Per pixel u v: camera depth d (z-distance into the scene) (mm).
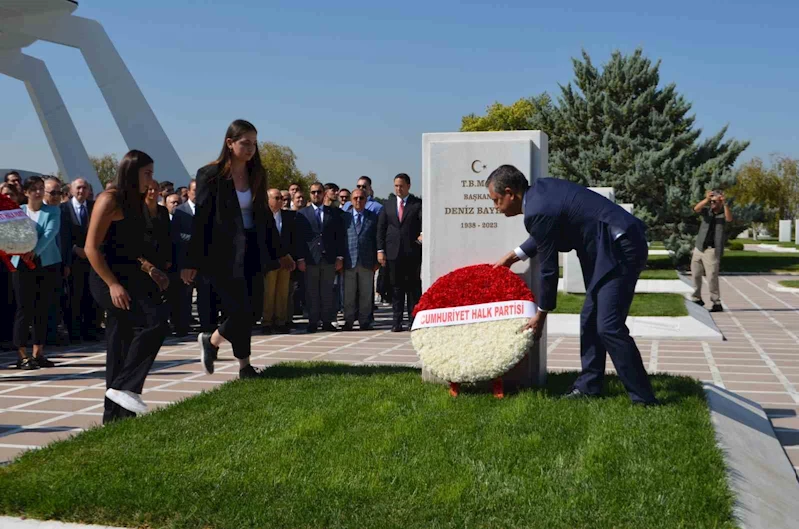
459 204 6766
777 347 10938
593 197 5859
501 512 3877
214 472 4445
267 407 5934
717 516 3785
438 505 3957
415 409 5848
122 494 4094
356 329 13164
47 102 32406
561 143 32125
